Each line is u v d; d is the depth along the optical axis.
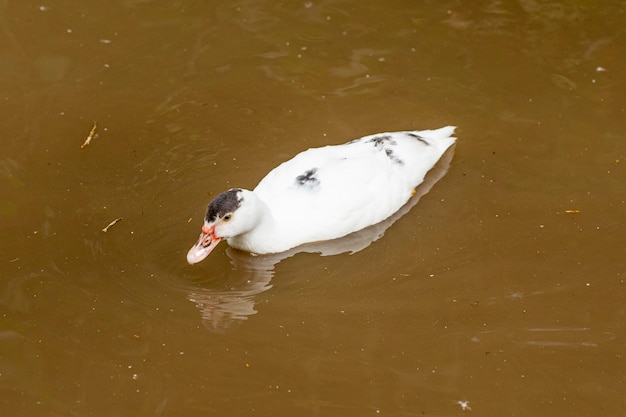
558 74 15.47
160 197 13.34
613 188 13.32
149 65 15.83
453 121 14.66
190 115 14.88
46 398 10.41
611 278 11.93
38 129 14.48
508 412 10.22
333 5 17.09
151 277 12.07
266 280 12.14
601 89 15.12
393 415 10.19
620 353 10.89
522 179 13.56
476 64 15.75
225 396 10.43
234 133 14.53
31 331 11.22
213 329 11.28
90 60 15.88
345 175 12.70
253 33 16.52
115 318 11.40
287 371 10.73
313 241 12.71
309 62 15.91
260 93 15.32
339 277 12.14
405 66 15.78
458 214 13.03
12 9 16.84
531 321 11.35
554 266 12.15
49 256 12.29
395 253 12.48
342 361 10.86
